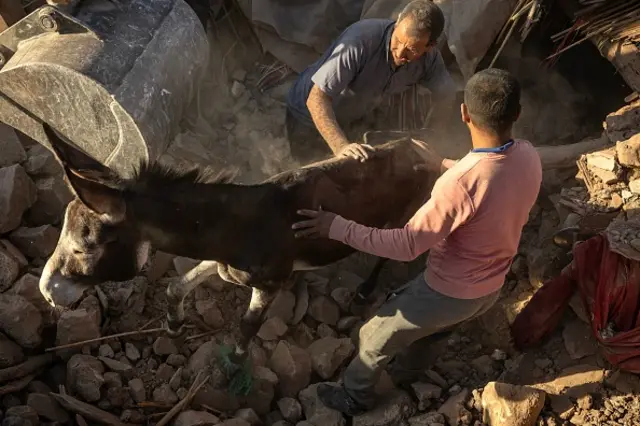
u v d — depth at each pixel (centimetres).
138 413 382
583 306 391
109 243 326
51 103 396
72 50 383
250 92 587
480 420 380
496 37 530
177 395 393
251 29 609
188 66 437
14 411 352
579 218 435
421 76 442
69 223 325
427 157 407
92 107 390
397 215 407
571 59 568
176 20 433
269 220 355
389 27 414
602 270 378
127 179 327
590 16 503
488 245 304
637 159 427
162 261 447
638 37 471
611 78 561
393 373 406
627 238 379
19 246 433
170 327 411
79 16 394
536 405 363
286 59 586
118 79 385
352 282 468
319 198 368
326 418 385
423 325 333
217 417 388
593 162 442
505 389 369
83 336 399
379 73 429
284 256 365
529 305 404
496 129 280
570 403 376
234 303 446
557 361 399
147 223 330
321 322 445
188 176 338
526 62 570
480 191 284
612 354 373
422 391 395
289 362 409
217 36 598
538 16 499
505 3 494
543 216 468
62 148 315
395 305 340
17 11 500
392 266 476
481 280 317
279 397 409
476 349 427
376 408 388
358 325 446
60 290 339
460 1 503
